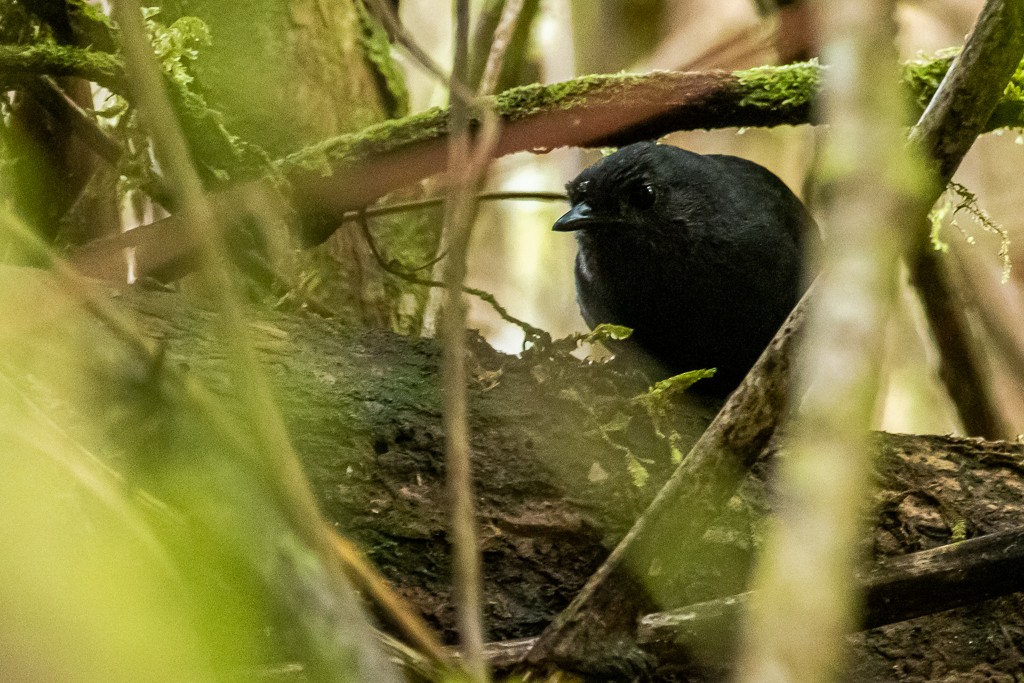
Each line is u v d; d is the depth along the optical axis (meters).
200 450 2.90
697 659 4.66
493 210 14.27
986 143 11.80
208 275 2.77
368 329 6.30
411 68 13.12
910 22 11.82
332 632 2.64
